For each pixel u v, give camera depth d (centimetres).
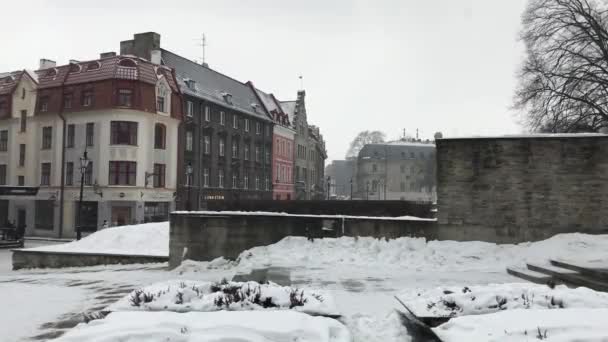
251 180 5981
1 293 1164
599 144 1439
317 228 1578
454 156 1539
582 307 657
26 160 4638
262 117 6191
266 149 6438
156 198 4278
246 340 523
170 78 4559
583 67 3178
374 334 709
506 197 1495
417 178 11838
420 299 755
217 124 5219
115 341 521
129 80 4128
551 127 3312
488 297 687
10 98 4794
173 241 1669
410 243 1512
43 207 4472
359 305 925
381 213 1772
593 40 3138
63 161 4322
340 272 1342
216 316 608
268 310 656
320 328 570
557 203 1458
